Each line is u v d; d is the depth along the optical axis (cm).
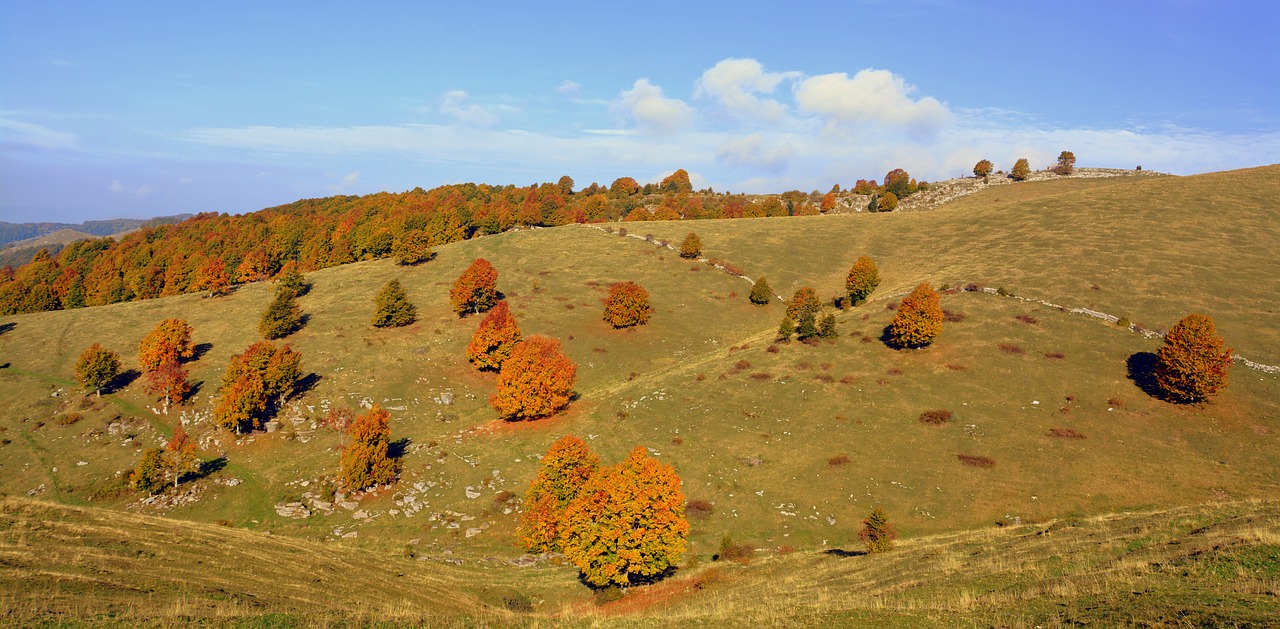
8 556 2989
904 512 5372
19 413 7606
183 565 3475
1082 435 6031
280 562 4022
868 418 6669
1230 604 1955
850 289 10106
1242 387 6353
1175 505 5044
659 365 9119
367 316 10294
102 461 6819
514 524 5697
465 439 7194
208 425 7444
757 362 8156
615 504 4153
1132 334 7456
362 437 6356
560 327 10125
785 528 5275
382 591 3809
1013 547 3528
